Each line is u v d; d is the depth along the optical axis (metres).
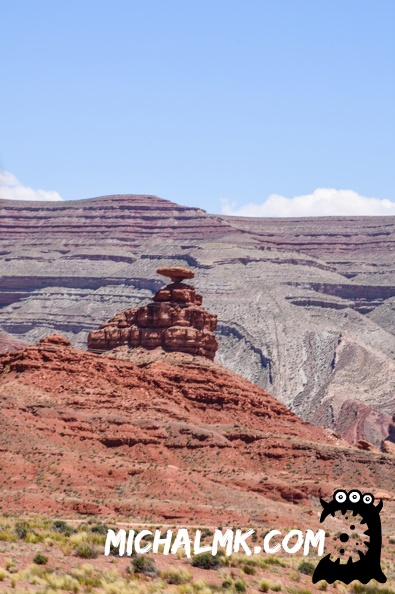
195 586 91.81
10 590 82.94
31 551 94.19
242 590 93.62
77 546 96.94
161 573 94.12
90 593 85.88
